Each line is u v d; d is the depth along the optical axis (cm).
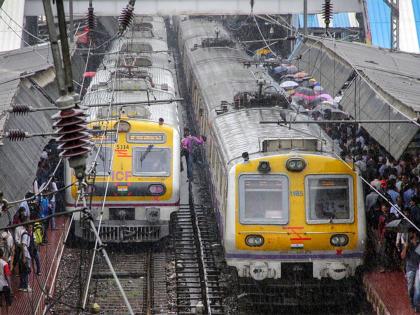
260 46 12544
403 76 6638
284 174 4994
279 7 11044
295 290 5138
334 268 5022
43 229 6022
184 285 5669
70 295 5372
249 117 6091
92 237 6225
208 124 7000
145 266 6069
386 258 5291
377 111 5741
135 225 6281
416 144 6006
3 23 10594
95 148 6216
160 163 6291
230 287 5550
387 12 10756
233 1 11025
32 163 5362
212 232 6888
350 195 5028
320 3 11088
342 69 7188
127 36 11138
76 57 9719
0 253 4581
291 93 8138
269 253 4994
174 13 11069
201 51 10106
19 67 7906
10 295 4625
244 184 4997
